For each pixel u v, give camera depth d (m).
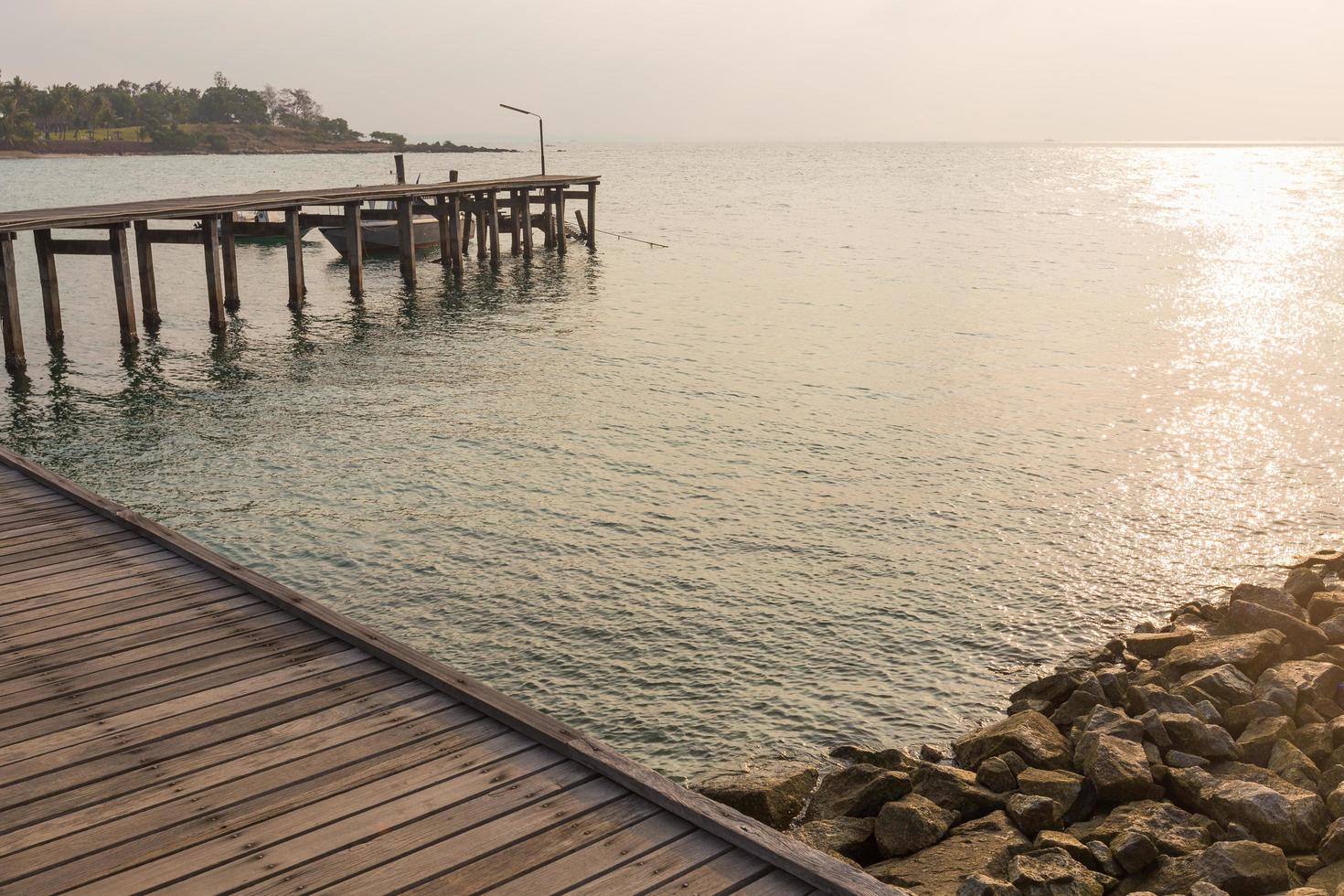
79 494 9.34
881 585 11.95
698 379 21.55
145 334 26.28
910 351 24.41
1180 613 11.24
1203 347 25.02
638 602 11.41
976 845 6.94
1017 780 7.79
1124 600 11.77
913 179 113.81
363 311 30.09
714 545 12.97
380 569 12.20
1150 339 26.00
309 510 14.06
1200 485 15.41
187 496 14.62
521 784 4.89
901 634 10.82
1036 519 14.03
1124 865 6.63
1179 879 6.38
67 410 19.20
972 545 13.15
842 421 18.53
